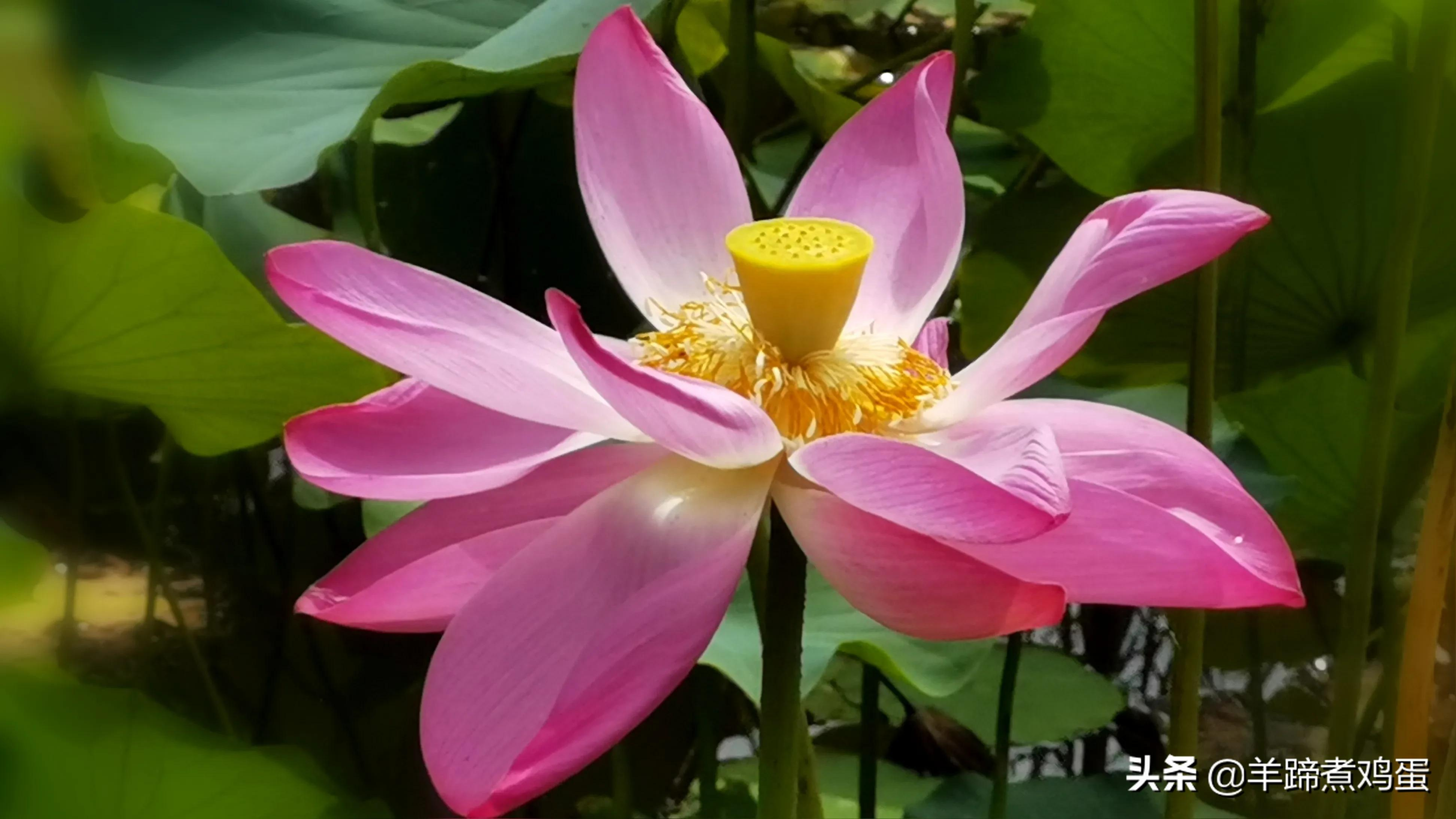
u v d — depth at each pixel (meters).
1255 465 0.69
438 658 0.52
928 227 0.58
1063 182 0.75
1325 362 0.75
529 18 0.63
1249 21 0.67
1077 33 0.72
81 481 0.68
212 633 0.75
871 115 0.60
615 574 0.52
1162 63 0.71
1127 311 0.74
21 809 0.59
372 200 0.64
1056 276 0.54
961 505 0.49
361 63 0.64
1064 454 0.54
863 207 0.60
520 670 0.51
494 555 0.54
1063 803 0.71
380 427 0.54
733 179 0.58
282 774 0.61
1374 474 0.62
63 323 0.61
